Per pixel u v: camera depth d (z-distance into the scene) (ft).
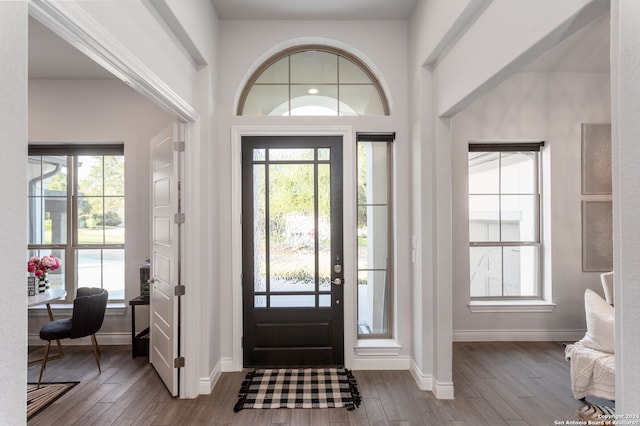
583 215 13.05
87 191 13.44
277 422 7.94
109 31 5.25
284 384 9.71
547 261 13.23
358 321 11.44
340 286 10.89
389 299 11.41
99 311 10.51
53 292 11.41
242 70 10.85
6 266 3.23
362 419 8.04
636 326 3.30
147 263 12.51
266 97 11.37
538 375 10.30
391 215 11.37
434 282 9.48
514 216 13.64
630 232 3.36
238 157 10.77
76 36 4.65
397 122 10.91
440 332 9.05
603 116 13.15
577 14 4.37
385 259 11.46
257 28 10.90
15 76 3.33
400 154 10.90
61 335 9.94
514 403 8.73
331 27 10.96
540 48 5.32
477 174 13.61
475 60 7.07
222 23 10.87
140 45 6.24
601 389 8.01
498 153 13.66
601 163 13.08
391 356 10.77
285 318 10.88
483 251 13.58
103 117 12.91
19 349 3.35
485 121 13.11
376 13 10.61
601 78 13.16
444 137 9.18
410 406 8.61
